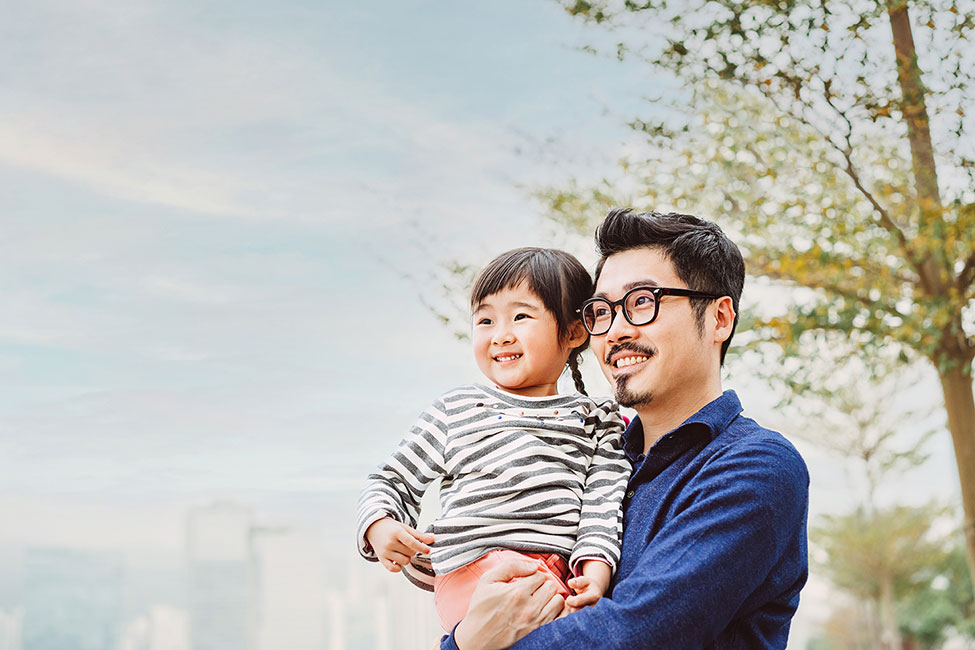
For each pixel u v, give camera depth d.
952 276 4.50
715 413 1.64
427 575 1.72
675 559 1.44
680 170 4.71
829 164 4.48
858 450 8.71
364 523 1.60
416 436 1.72
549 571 1.57
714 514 1.47
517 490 1.63
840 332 4.49
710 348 1.69
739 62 4.46
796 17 4.33
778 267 4.55
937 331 4.31
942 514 13.70
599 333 1.70
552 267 1.81
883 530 14.20
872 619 17.62
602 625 1.38
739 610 1.50
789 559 1.56
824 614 19.73
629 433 1.79
